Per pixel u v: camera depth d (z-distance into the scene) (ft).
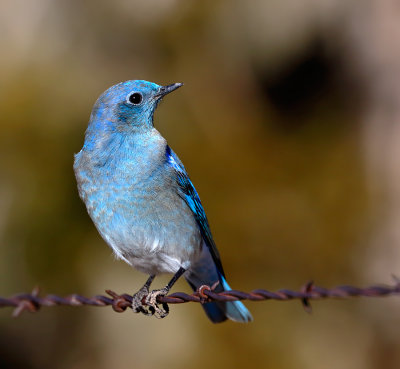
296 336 43.88
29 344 46.14
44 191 44.86
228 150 49.11
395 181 52.31
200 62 50.60
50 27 48.93
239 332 43.34
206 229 30.27
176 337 42.75
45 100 46.42
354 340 44.93
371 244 48.60
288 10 49.93
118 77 49.21
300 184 49.37
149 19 50.11
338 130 53.78
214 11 50.16
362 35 54.03
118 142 27.96
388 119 54.39
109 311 44.27
